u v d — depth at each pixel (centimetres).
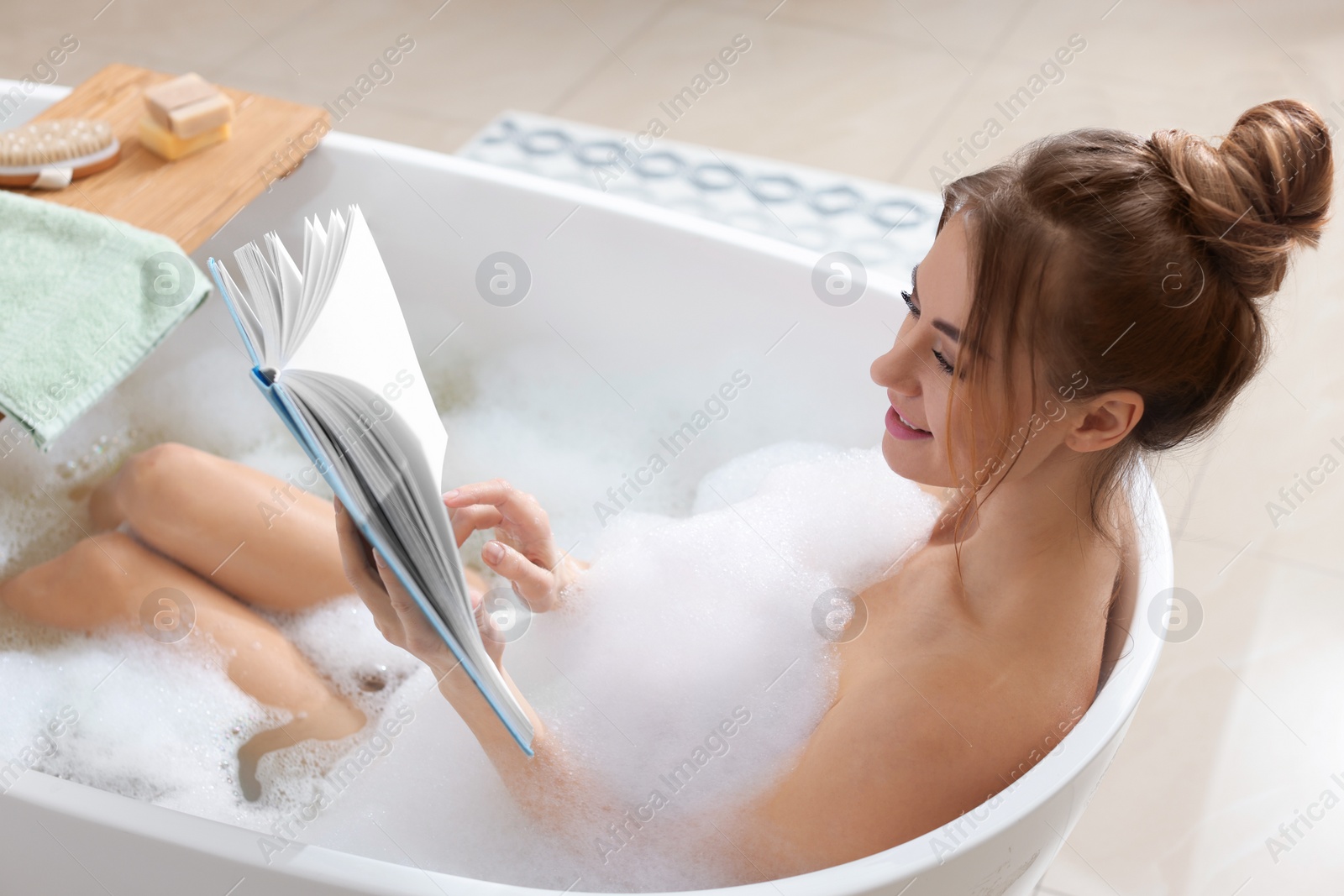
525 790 96
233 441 155
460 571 76
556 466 151
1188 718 149
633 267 145
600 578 110
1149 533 100
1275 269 78
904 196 244
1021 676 86
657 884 92
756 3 322
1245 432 188
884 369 90
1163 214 76
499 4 320
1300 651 157
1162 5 314
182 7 313
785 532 109
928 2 321
